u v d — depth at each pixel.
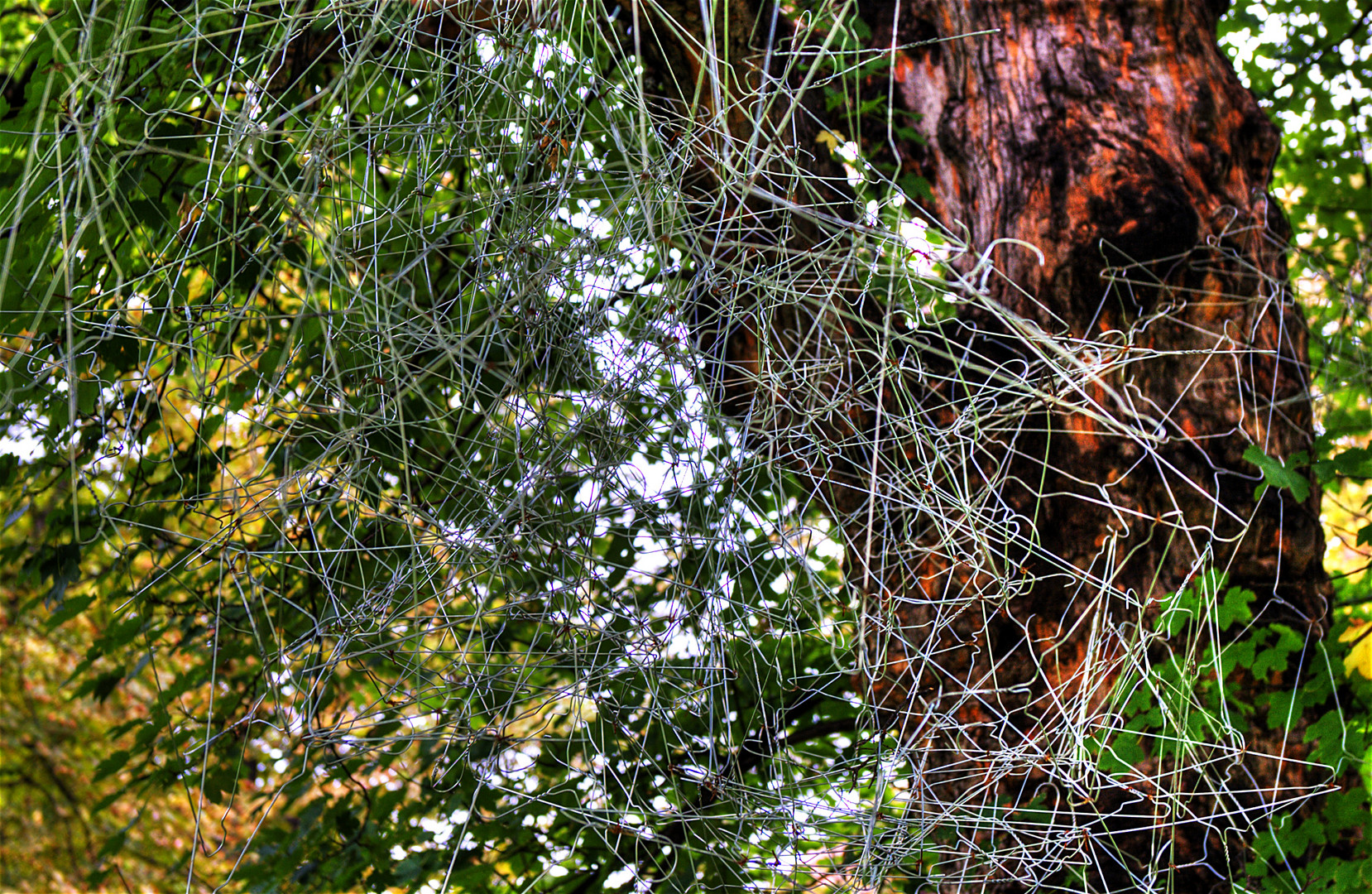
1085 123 2.64
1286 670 2.56
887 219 2.58
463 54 2.52
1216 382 2.58
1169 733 2.51
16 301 2.66
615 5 2.71
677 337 2.48
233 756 3.09
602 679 2.50
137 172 2.64
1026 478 2.56
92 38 2.58
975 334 2.59
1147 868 2.51
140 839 7.76
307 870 3.07
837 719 3.18
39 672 8.17
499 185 2.49
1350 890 2.50
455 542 2.46
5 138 2.71
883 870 2.46
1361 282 2.82
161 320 2.57
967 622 2.56
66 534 3.08
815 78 2.67
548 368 2.50
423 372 2.48
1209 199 2.64
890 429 2.49
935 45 2.70
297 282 2.91
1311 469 2.61
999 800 2.55
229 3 2.61
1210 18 2.75
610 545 2.79
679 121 2.60
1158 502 2.56
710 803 2.67
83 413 2.74
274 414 2.62
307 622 3.07
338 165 2.53
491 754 2.53
